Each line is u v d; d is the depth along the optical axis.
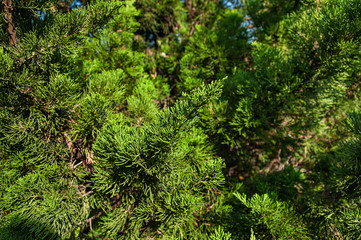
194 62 3.93
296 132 3.02
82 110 1.79
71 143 2.01
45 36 1.70
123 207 1.94
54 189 1.77
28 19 1.86
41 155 1.83
